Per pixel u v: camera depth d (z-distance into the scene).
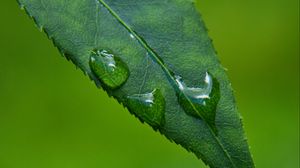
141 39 0.16
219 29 0.53
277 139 0.46
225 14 0.53
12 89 0.47
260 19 0.53
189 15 0.16
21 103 0.46
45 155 0.45
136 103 0.16
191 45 0.16
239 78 0.52
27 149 0.45
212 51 0.16
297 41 0.52
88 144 0.45
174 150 0.45
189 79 0.16
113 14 0.17
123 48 0.16
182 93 0.16
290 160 0.45
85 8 0.17
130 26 0.17
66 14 0.16
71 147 0.45
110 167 0.44
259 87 0.51
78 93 0.47
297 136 0.47
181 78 0.16
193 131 0.16
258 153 0.46
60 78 0.48
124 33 0.16
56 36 0.16
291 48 0.52
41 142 0.45
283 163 0.45
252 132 0.47
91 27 0.16
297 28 0.52
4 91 0.47
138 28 0.17
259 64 0.52
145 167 0.44
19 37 0.48
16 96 0.47
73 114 0.46
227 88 0.16
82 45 0.16
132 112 0.16
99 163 0.45
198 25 0.16
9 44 0.48
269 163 0.45
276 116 0.49
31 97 0.47
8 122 0.46
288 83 0.51
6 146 0.45
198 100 0.16
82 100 0.47
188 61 0.16
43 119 0.46
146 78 0.16
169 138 0.16
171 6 0.17
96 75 0.16
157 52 0.16
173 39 0.16
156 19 0.17
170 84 0.16
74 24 0.16
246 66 0.52
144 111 0.16
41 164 0.45
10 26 0.48
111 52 0.16
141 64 0.16
